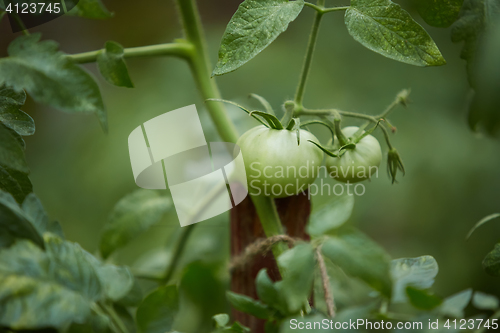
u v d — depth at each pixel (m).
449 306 0.70
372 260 0.66
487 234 1.40
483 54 0.75
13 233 0.67
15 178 0.72
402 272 0.72
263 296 0.71
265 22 0.70
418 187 1.42
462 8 0.75
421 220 1.44
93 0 0.74
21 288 0.64
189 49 0.80
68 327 0.67
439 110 1.48
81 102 0.69
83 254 0.69
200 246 0.95
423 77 1.50
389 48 0.70
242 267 0.78
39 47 0.69
